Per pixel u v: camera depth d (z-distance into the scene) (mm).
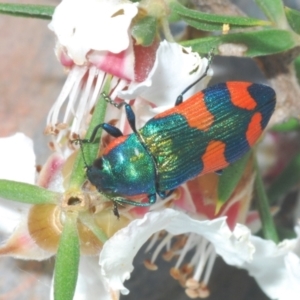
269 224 79
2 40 111
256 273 80
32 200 65
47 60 110
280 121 81
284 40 73
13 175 78
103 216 69
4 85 108
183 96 74
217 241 75
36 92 108
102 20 71
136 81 73
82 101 75
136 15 72
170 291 98
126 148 71
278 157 98
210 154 72
